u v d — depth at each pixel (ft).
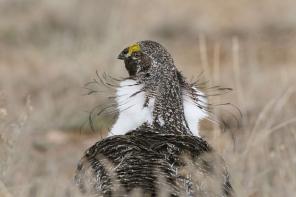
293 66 117.19
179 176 44.24
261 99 86.94
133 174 44.01
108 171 45.09
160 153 45.91
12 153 61.36
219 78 87.61
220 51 133.80
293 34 143.64
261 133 67.31
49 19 145.89
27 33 139.44
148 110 50.88
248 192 61.87
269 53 130.93
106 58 103.60
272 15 155.02
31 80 102.32
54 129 85.87
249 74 102.01
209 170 46.47
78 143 82.07
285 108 75.05
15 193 57.98
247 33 148.15
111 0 146.20
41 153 78.07
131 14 143.33
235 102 84.28
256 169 65.16
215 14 161.89
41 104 90.27
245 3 166.81
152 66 52.42
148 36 138.72
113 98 57.57
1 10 156.35
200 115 52.34
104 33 128.98
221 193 45.06
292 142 68.33
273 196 63.16
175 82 51.78
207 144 49.19
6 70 110.63
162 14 153.48
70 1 147.64
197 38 143.84
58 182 62.34
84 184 47.37
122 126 51.34
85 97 89.61
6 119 64.49
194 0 169.78
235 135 70.23
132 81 52.47
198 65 121.19
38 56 119.75
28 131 69.97
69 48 119.44
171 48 135.85
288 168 65.57
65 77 99.55
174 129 50.39
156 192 42.45
